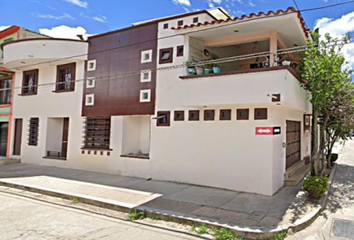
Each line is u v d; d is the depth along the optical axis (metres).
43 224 5.85
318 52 8.16
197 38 9.92
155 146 10.38
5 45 13.76
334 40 7.77
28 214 6.55
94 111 12.18
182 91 8.99
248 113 8.55
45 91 14.06
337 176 10.89
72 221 6.09
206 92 8.53
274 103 7.66
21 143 14.88
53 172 11.80
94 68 12.41
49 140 13.91
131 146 11.74
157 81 10.52
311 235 5.53
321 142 9.29
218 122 9.05
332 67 7.79
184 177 9.61
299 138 12.23
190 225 5.99
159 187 8.99
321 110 9.35
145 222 6.18
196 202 7.31
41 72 14.36
